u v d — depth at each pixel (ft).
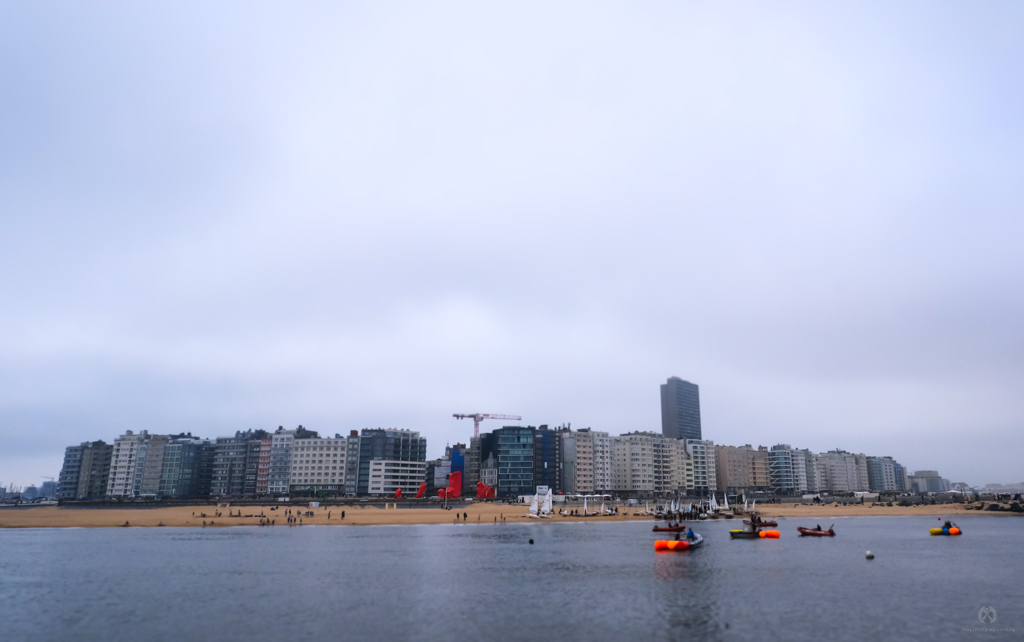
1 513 630.74
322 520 581.94
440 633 166.91
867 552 310.45
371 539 419.13
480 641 159.33
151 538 429.38
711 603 201.98
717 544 382.42
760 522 500.74
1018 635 166.20
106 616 186.60
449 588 229.25
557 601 205.67
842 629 171.12
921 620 180.75
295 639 161.79
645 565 287.07
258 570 274.16
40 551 347.97
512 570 272.31
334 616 185.26
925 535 457.68
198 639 162.30
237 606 199.00
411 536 442.09
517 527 530.27
